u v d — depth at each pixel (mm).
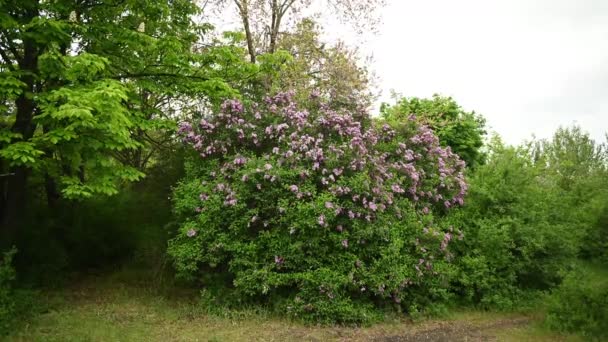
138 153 11766
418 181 9320
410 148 9742
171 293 9086
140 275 10156
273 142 8773
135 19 9258
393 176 8750
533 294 9422
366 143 8875
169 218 10633
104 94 6578
